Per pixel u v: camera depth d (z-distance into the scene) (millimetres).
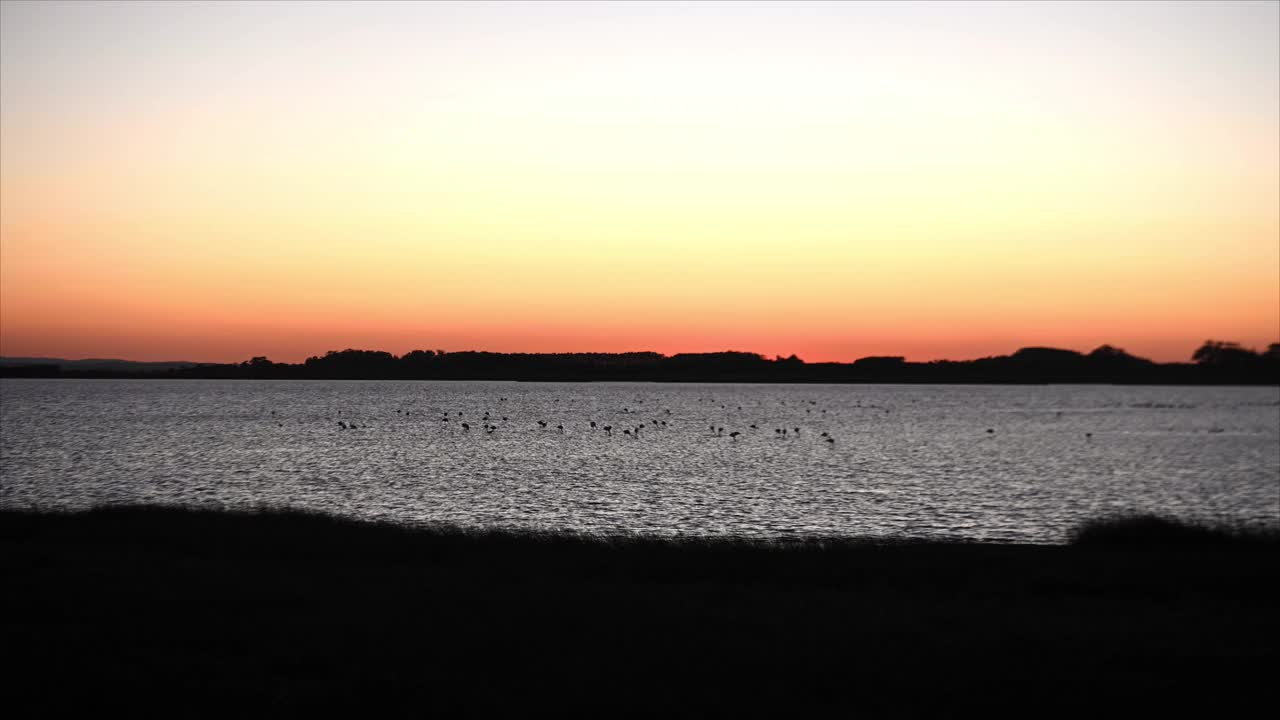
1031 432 129625
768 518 48156
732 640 15844
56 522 30781
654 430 122875
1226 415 195625
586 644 15484
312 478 66438
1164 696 13477
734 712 12602
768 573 23781
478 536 28859
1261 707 13148
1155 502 57750
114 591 19062
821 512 50469
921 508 52469
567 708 12602
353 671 13992
